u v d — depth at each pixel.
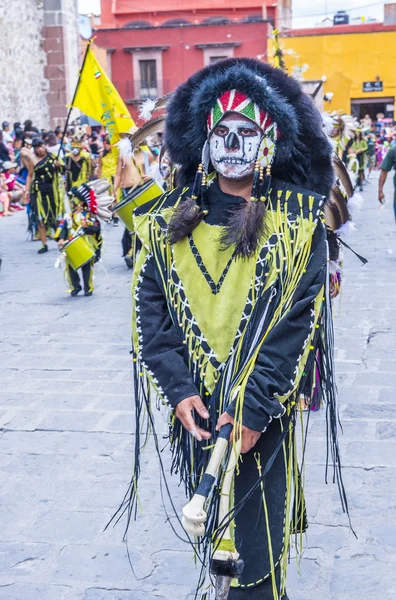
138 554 3.42
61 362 6.24
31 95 26.39
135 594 3.13
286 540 2.45
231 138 2.46
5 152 17.97
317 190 2.67
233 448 2.27
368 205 17.80
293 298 2.34
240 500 2.41
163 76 40.31
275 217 2.43
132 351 2.61
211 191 2.57
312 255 2.40
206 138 2.58
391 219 15.10
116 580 3.23
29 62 26.20
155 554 3.42
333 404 2.57
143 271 2.55
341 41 39.03
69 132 16.62
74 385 5.66
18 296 8.89
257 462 2.40
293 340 2.30
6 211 17.03
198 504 2.19
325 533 3.54
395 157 11.20
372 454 4.34
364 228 13.84
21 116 25.58
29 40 26.14
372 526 3.59
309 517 3.68
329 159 2.65
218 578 2.29
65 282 9.62
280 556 2.44
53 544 3.51
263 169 2.49
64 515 3.77
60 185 12.00
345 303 7.91
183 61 40.06
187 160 2.68
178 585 3.18
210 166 2.62
